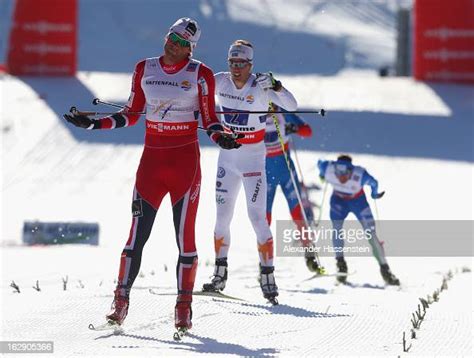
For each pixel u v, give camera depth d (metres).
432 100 80.88
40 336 19.81
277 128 30.56
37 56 87.25
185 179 21.27
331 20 167.12
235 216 50.47
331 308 24.62
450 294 28.28
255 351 19.03
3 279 29.72
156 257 37.50
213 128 21.22
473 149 67.81
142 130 72.31
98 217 50.47
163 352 18.52
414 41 87.88
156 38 149.62
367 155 65.69
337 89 85.19
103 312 22.45
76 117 20.83
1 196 55.81
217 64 125.00
